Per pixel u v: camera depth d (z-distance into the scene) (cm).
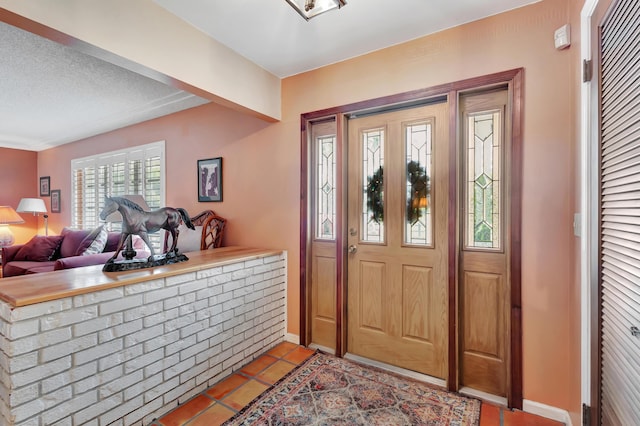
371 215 240
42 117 377
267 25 195
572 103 161
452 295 200
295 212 268
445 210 209
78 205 492
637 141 93
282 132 274
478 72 190
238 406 182
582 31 141
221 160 316
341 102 242
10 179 550
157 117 375
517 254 179
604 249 121
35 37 205
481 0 173
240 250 266
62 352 134
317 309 265
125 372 157
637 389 92
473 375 200
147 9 168
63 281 150
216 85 211
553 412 171
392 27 198
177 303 183
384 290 234
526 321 178
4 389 121
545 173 172
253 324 240
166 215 204
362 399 189
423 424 167
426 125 218
